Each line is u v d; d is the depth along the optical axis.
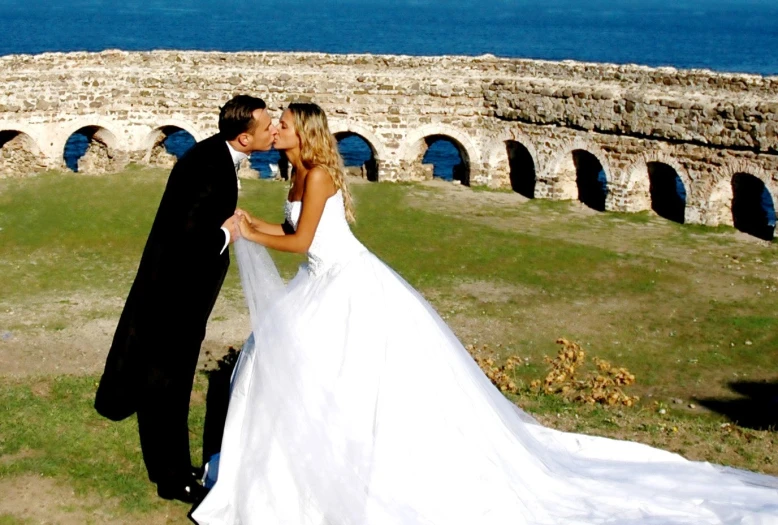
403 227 27.91
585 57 119.06
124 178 30.47
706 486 7.53
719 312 21.95
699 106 27.89
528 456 7.25
